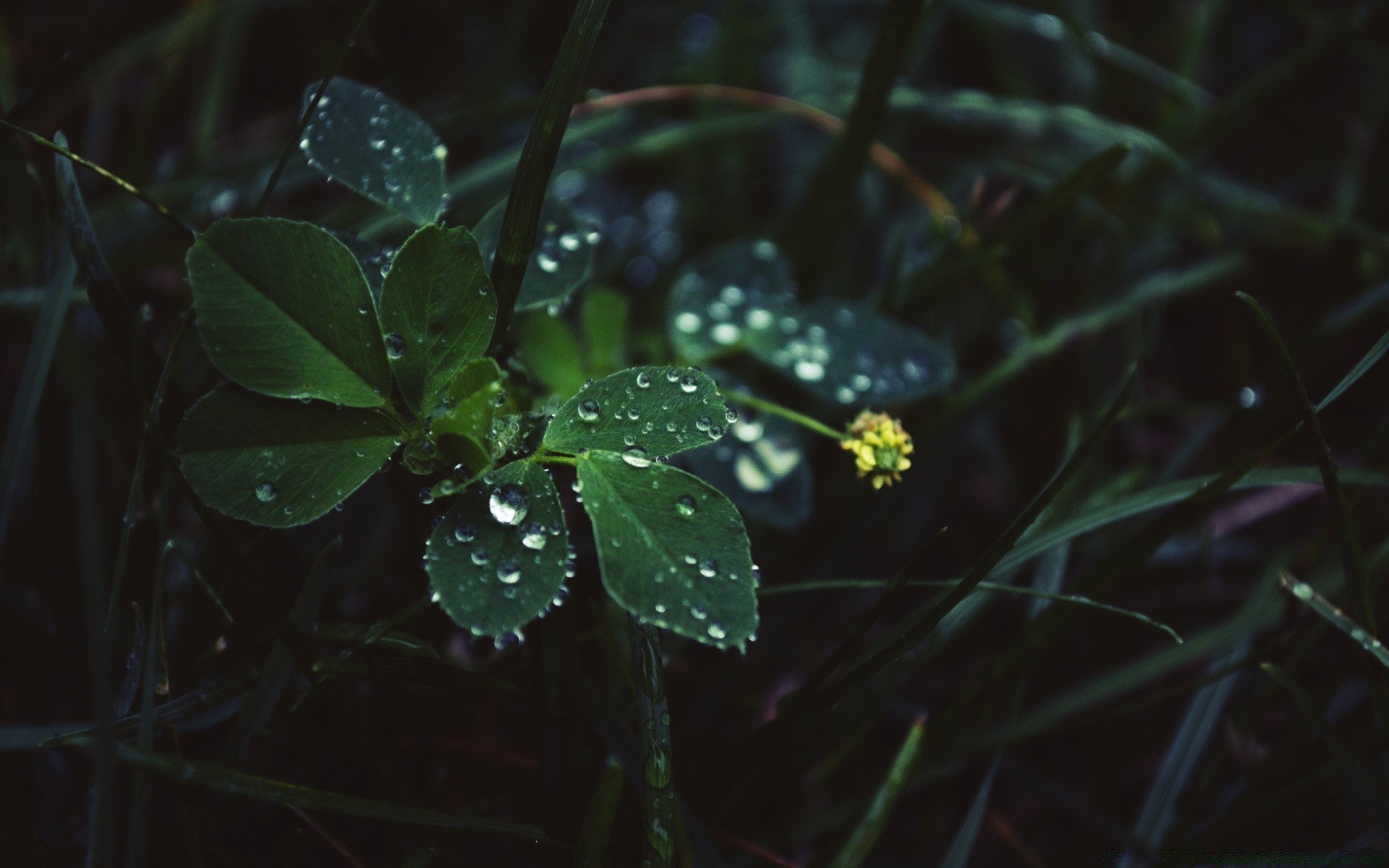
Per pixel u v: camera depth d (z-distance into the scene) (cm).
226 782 11
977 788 15
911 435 16
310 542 15
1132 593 17
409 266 11
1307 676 15
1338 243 17
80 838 12
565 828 12
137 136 17
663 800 12
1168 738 16
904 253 17
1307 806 13
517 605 11
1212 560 17
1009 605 16
